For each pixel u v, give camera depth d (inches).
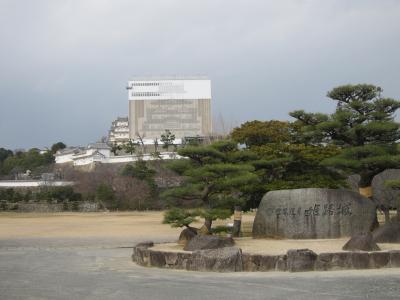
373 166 995.3
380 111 1026.7
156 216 2409.0
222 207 903.7
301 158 1139.3
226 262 667.4
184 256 701.9
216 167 868.6
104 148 4224.9
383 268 658.8
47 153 4830.2
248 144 1264.8
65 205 2984.7
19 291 512.1
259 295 475.5
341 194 917.8
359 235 726.5
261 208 946.7
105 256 912.3
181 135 4913.9
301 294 477.7
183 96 4960.6
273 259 661.3
